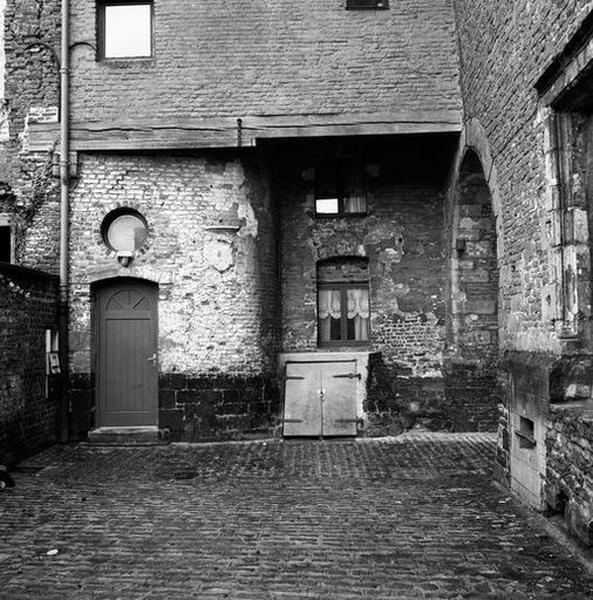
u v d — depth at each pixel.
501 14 7.19
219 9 10.02
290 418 10.55
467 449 9.27
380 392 10.84
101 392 10.23
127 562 4.95
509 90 6.95
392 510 6.25
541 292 6.06
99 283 10.19
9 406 8.37
